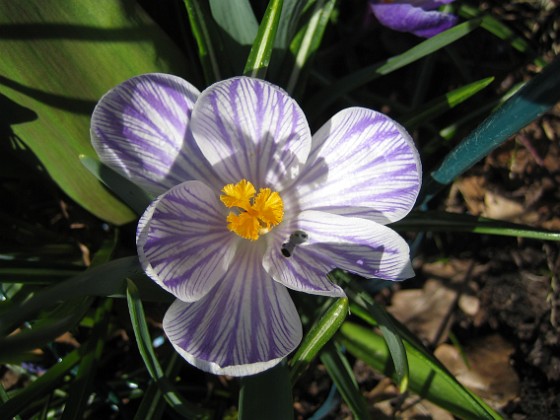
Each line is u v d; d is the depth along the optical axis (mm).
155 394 130
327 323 114
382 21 157
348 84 151
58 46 118
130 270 115
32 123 132
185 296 106
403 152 109
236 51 145
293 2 128
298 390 173
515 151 186
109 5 118
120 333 176
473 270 183
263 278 119
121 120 111
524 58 191
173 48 136
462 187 189
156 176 117
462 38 195
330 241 117
